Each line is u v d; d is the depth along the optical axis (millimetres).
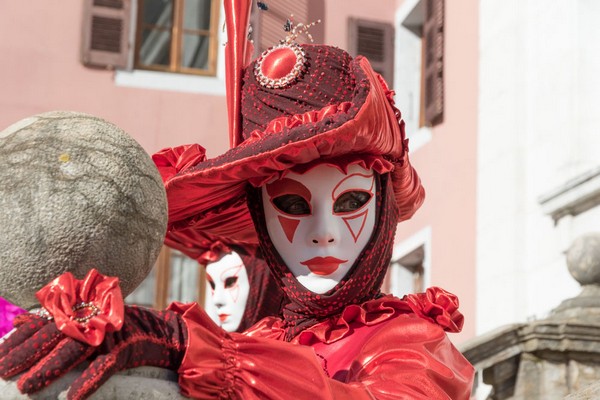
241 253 6316
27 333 2576
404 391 3326
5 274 2617
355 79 3971
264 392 2838
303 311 3984
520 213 12055
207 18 15898
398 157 4102
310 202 3895
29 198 2592
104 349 2562
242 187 4137
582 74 11617
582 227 11062
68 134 2678
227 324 6293
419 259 14789
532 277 11734
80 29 15469
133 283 2730
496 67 13023
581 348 7852
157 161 4188
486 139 13016
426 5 15133
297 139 3730
